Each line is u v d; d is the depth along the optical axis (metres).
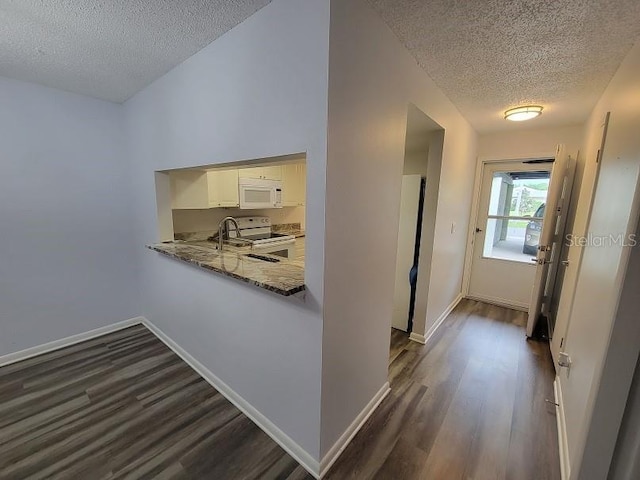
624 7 1.20
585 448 1.13
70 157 2.47
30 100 2.24
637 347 1.00
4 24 1.44
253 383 1.75
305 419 1.46
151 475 1.43
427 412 1.85
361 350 1.65
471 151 3.32
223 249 2.33
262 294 1.58
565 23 1.34
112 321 2.89
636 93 1.28
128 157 2.73
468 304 3.76
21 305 2.37
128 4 1.29
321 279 1.27
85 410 1.85
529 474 1.44
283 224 4.34
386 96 1.50
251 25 1.39
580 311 1.75
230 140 1.61
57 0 1.26
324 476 1.43
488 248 3.79
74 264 2.60
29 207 2.33
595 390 1.09
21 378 2.16
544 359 2.48
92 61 1.86
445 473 1.45
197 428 1.72
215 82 1.65
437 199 2.53
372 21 1.31
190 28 1.49
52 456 1.53
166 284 2.49
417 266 2.87
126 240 2.89
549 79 1.94
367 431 1.70
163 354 2.49
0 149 2.16
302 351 1.41
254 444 1.62
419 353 2.56
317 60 1.14
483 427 1.73
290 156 1.37
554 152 3.20
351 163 1.32
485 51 1.61
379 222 1.63
